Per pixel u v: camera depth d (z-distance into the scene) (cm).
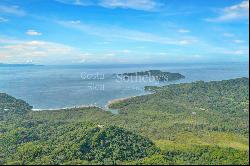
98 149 17762
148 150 18500
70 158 16812
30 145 19375
